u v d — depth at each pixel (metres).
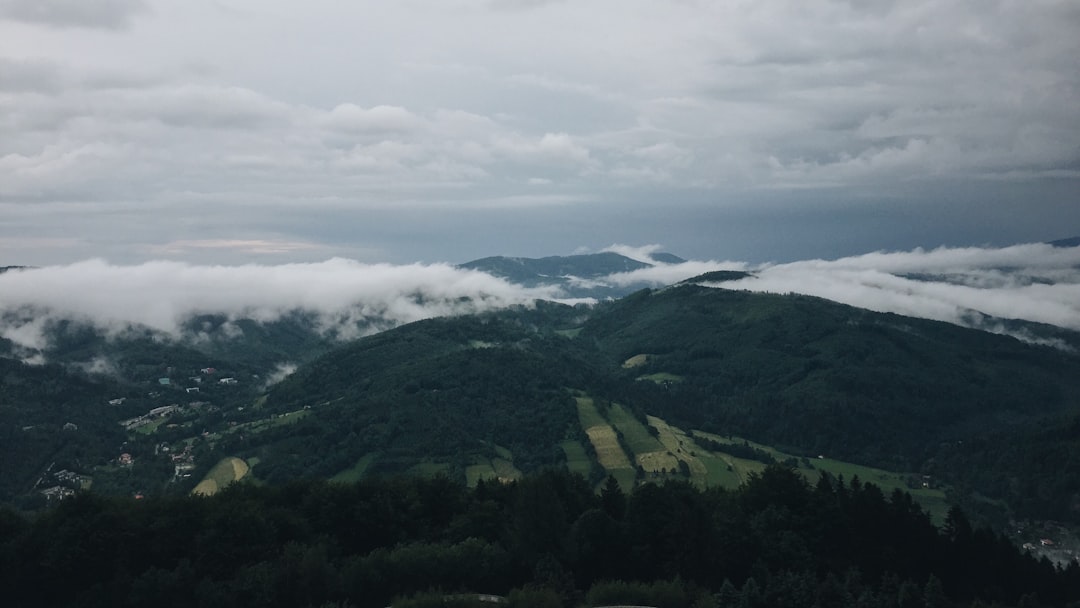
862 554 84.00
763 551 80.88
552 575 74.50
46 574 75.31
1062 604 84.38
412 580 76.56
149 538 79.56
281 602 72.94
